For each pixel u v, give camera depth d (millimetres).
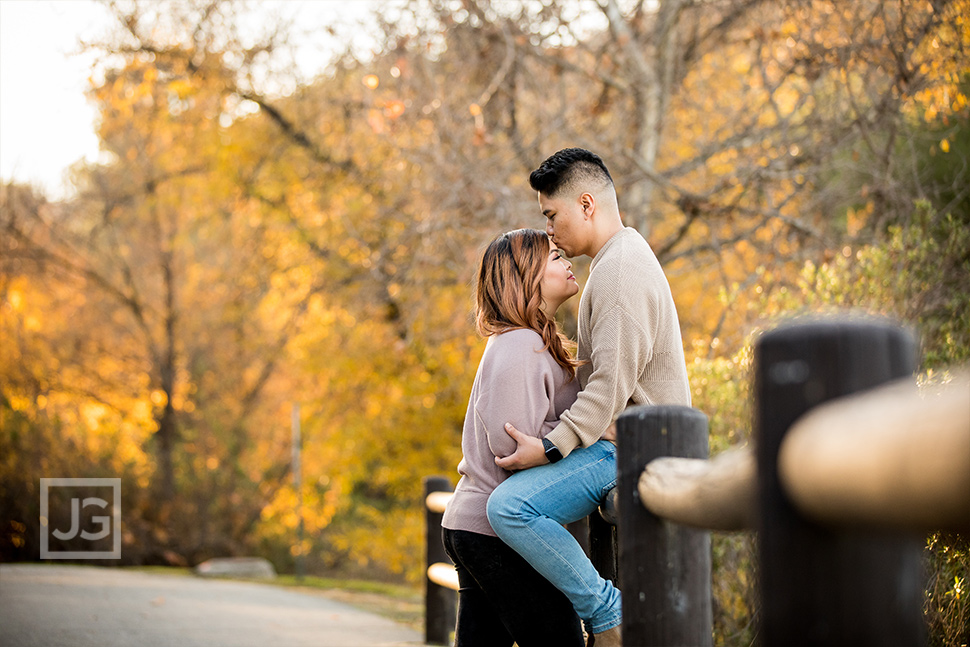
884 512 735
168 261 13773
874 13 5789
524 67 7910
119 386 13797
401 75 7910
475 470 2361
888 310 4348
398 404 10844
